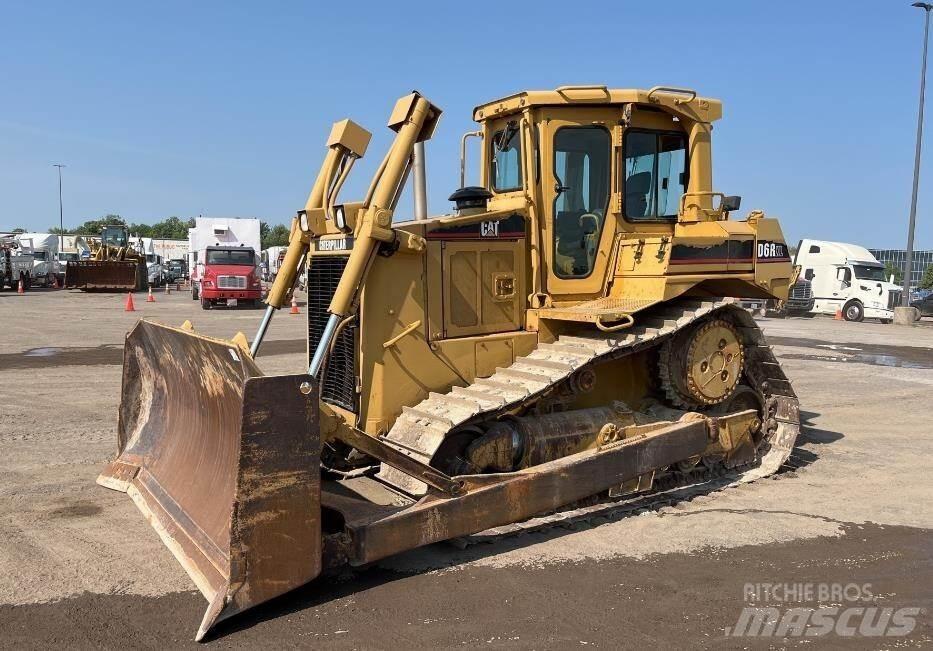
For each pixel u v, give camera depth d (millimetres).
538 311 5406
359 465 5086
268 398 3424
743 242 5758
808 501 5477
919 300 25672
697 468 5859
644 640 3416
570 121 5445
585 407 5691
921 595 3936
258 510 3430
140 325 4918
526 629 3502
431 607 3715
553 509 4648
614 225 5680
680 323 5289
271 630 3469
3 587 3889
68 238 49375
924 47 21766
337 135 5426
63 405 8508
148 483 4723
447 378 5086
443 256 5059
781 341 17219
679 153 5988
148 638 3383
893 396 10031
